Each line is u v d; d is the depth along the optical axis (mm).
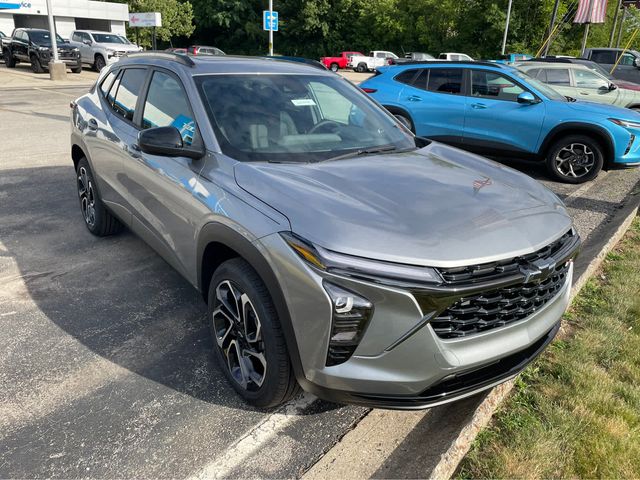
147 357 3115
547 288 2457
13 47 24297
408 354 2084
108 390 2809
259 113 3178
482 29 45438
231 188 2631
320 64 4090
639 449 2412
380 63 44094
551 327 2564
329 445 2480
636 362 3119
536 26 41594
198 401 2748
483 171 3043
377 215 2273
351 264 2074
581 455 2379
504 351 2254
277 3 56625
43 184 6586
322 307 2094
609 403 2709
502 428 2555
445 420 2559
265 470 2322
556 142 7648
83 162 4707
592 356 3150
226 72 3414
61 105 13672
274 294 2270
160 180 3229
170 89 3467
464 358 2139
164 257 3471
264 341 2400
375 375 2115
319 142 3146
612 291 3986
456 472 2301
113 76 4461
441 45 48125
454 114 8219
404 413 2676
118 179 3941
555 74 11438
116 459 2348
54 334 3326
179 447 2430
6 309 3611
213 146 2922
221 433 2527
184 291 3943
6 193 6180
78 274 4172
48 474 2254
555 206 2730
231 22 57750
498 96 7945
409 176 2756
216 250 2832
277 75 3564
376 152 3207
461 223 2285
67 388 2812
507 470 2285
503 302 2223
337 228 2164
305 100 3439
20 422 2551
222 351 2799
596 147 7391
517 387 2857
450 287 2043
